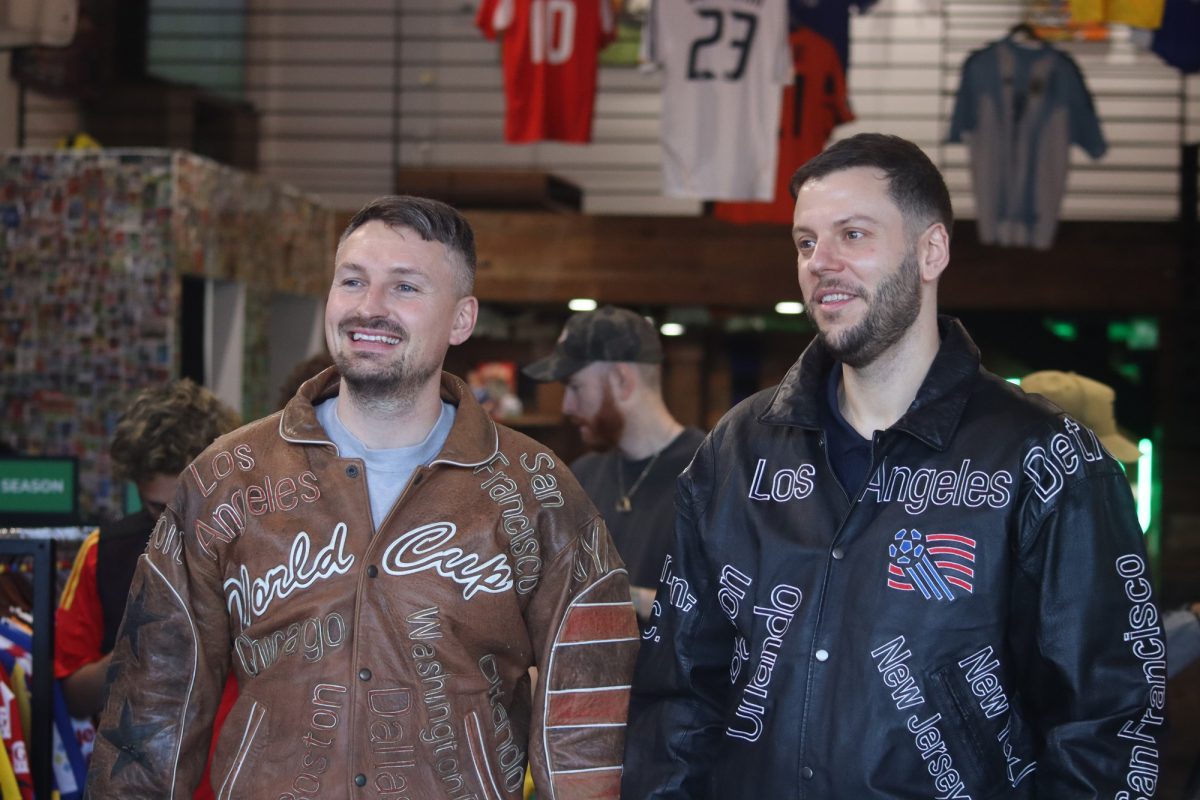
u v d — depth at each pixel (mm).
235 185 4957
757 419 2092
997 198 5766
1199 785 2574
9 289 4520
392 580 1984
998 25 7516
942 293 6117
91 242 4461
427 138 7785
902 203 1917
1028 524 1873
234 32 7633
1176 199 7621
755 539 2004
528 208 6293
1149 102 7559
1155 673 1849
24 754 2680
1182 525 6254
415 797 1945
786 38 5043
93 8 6410
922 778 1854
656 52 5094
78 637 2816
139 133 6844
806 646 1921
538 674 2104
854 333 1922
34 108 6363
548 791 2061
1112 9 5188
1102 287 6055
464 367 6629
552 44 5262
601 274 6070
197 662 2055
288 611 1979
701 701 2088
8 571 3041
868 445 2008
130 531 2832
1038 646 1874
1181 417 6254
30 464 2930
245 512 2029
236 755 1972
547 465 2150
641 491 3297
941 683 1858
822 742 1887
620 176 7832
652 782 2057
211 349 5027
